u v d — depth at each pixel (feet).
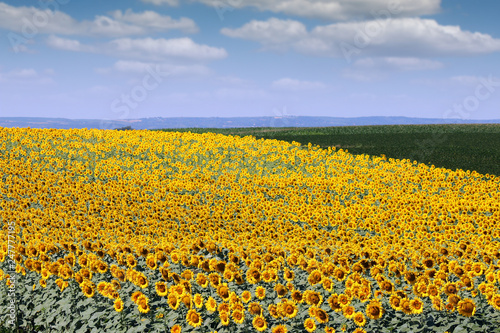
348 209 72.18
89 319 25.88
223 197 82.89
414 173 101.35
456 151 139.33
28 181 88.02
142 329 23.81
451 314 24.30
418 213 71.82
